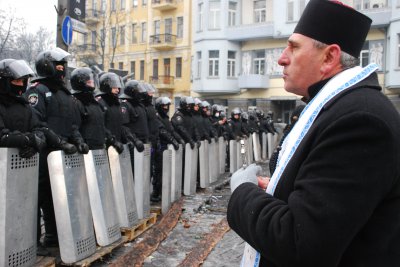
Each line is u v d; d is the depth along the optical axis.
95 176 4.75
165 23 34.41
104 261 4.66
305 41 1.47
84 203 4.38
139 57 36.12
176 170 8.22
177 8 33.50
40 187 4.49
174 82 33.84
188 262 4.75
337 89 1.36
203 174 10.09
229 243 5.75
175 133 8.95
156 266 4.65
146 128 7.55
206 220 7.05
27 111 4.09
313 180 1.23
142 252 4.96
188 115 9.87
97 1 38.56
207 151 10.59
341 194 1.17
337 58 1.44
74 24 7.07
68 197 4.14
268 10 28.80
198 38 30.47
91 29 37.16
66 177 4.15
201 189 10.11
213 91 29.95
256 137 17.28
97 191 4.75
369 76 1.38
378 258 1.23
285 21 26.95
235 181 1.58
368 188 1.16
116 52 37.56
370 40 24.38
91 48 36.03
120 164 5.46
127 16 36.59
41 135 4.04
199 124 10.55
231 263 4.92
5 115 3.84
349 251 1.25
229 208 1.48
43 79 4.70
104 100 6.21
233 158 13.27
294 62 1.49
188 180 9.13
